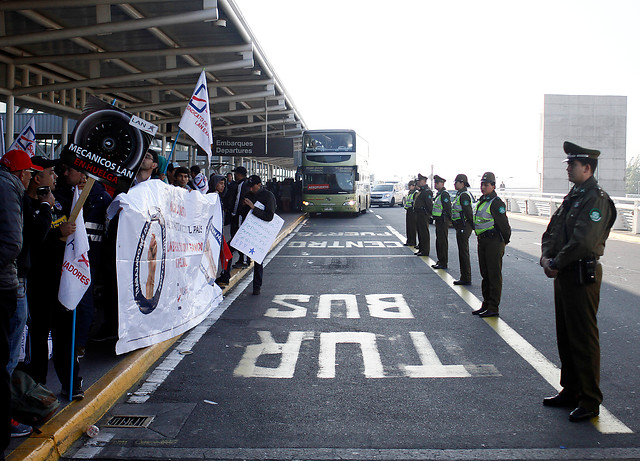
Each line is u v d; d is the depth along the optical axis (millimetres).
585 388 5055
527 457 4367
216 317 8914
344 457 4383
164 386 5973
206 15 10633
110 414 5250
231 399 5598
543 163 39719
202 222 8727
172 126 28344
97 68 15602
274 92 21297
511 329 8188
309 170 30562
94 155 5492
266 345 7438
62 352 5180
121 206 6160
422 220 15945
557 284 5352
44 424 4590
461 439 4684
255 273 10664
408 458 4363
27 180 4344
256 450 4508
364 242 19594
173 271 7520
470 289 11195
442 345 7395
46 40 10773
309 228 25281
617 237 21344
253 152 25859
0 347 3928
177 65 17469
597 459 4344
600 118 39469
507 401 5512
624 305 9719
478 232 9031
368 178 38062
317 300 10164
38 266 5094
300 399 5582
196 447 4562
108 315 7047
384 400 5547
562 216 5316
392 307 9617
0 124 6152
